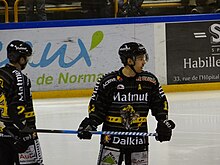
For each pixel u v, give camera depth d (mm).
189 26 22641
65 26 21906
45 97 21906
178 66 22578
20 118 8164
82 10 25125
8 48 8531
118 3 23672
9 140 8484
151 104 8203
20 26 21688
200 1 25594
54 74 21938
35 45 21812
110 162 8031
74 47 22000
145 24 22219
